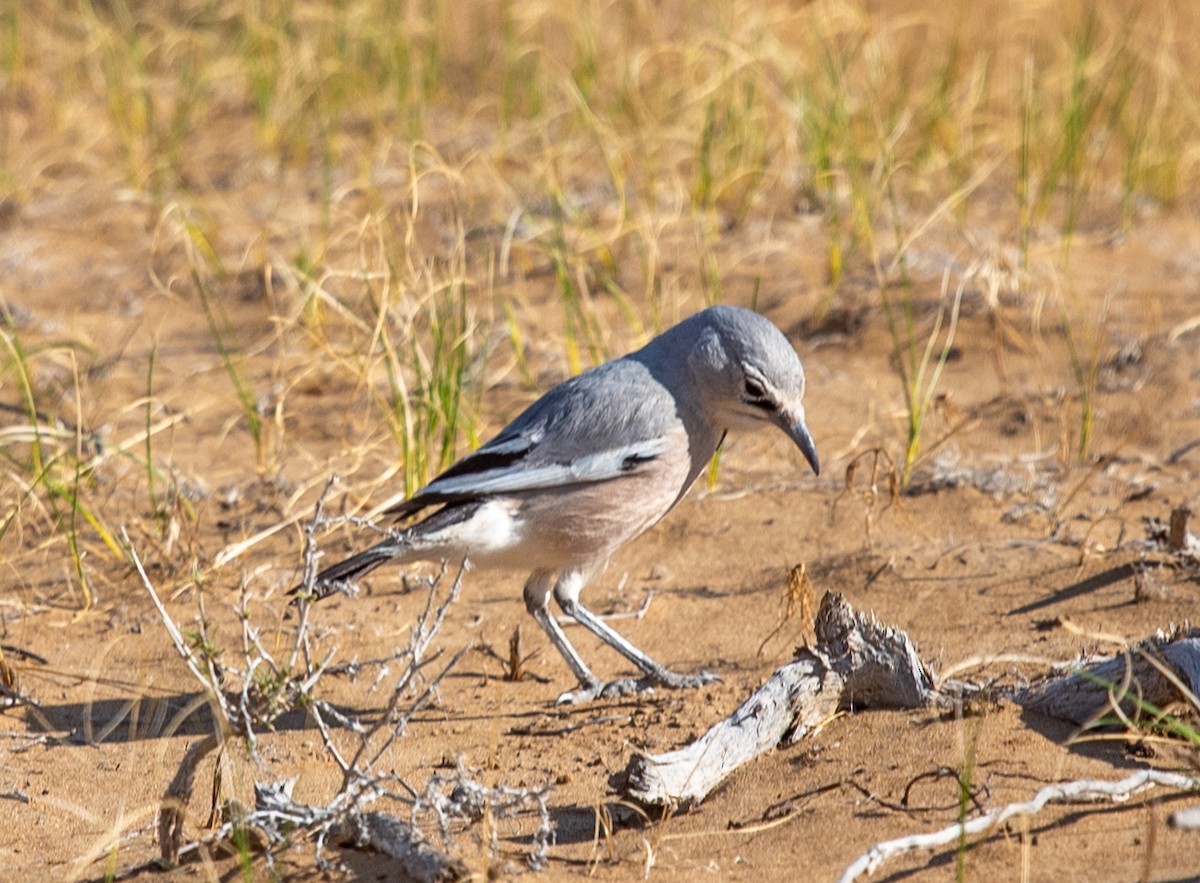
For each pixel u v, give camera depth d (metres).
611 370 9.91
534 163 18.88
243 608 7.47
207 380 14.62
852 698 8.37
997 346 14.10
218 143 20.75
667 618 10.45
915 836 6.72
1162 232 17.30
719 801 7.79
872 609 10.12
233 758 8.06
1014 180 18.84
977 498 11.70
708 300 15.63
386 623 10.52
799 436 9.80
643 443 9.62
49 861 7.54
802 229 17.47
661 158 19.11
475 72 22.69
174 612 10.55
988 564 10.62
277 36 21.45
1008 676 8.85
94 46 21.89
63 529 11.32
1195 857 6.62
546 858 7.25
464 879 6.96
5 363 13.79
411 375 14.20
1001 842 6.96
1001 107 20.38
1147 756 7.64
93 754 8.75
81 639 10.23
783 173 18.52
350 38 21.77
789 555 11.12
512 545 9.49
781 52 19.69
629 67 20.12
